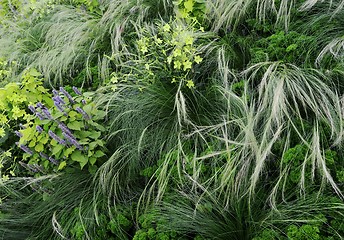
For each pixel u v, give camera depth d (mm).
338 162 2057
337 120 2172
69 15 3939
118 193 2557
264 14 2875
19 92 3137
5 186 2834
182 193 2234
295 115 2322
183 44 2707
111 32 3570
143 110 2723
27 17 4375
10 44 4043
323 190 1967
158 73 2859
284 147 2182
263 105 2275
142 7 3537
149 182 2443
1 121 3076
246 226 2109
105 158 2754
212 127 2480
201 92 2768
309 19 2793
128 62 3119
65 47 3631
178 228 2086
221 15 3098
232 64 2857
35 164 2719
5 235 2643
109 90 3025
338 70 2338
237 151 2262
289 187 2080
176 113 2701
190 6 3107
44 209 2672
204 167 2268
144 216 2203
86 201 2570
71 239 2354
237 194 2115
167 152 2531
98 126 2721
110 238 2285
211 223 2098
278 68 2498
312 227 1779
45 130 2688
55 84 3590
